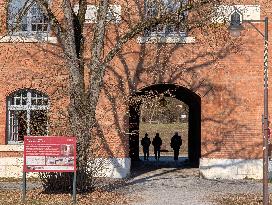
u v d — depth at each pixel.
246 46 21.17
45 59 21.20
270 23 21.09
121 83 21.20
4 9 21.22
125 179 20.48
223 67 21.17
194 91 21.19
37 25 21.45
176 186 18.66
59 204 14.51
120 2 21.14
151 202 15.16
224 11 20.81
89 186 16.39
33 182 19.72
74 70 16.19
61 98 19.73
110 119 21.09
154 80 21.23
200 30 20.86
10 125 21.41
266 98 14.16
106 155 20.94
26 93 21.41
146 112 18.50
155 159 32.06
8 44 21.28
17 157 21.05
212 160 20.98
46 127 16.61
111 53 16.70
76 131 15.98
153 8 19.92
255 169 20.89
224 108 21.12
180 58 21.25
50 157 14.78
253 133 21.03
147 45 21.28
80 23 16.75
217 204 14.98
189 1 18.09
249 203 15.17
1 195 16.02
